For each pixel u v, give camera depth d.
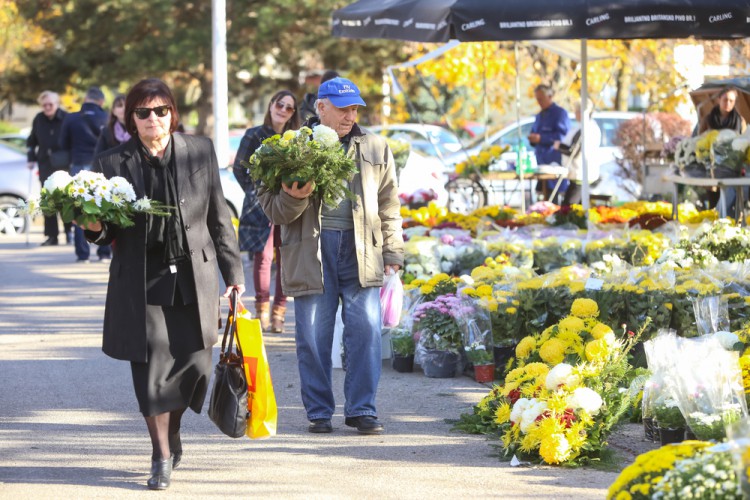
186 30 40.25
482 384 11.92
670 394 9.02
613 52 35.12
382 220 10.23
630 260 14.90
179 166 8.22
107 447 9.52
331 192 9.28
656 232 15.59
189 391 8.28
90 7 41.38
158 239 8.09
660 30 14.16
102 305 18.03
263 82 47.06
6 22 51.59
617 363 9.45
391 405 11.00
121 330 8.09
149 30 42.22
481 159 22.56
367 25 15.98
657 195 23.22
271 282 20.38
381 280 9.92
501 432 9.60
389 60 44.19
